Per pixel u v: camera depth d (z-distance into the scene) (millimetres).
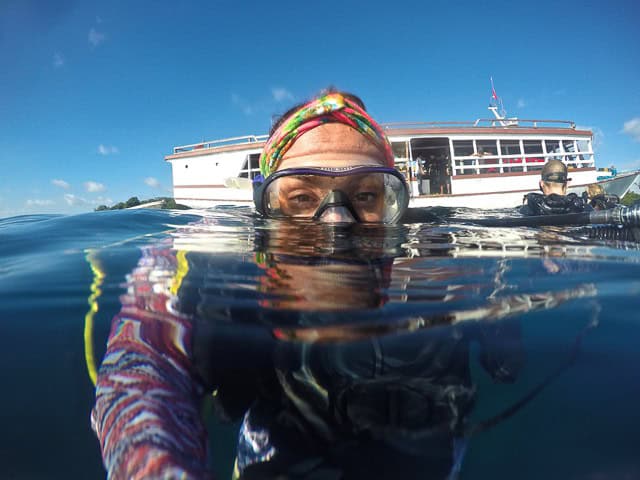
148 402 118
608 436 119
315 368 146
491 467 134
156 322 158
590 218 461
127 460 100
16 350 158
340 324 159
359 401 143
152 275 219
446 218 524
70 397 153
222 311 168
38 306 182
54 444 151
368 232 337
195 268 227
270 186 379
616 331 164
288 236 318
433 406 146
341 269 225
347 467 136
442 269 235
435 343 154
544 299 190
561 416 130
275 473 137
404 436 141
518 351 156
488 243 322
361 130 392
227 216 524
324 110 385
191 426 123
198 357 148
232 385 153
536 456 126
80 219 473
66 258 261
